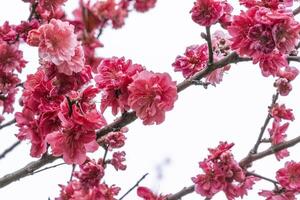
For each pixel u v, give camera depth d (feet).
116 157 14.28
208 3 12.95
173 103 11.73
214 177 13.69
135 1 9.78
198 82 12.87
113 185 13.20
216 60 14.51
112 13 9.44
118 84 12.11
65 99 11.41
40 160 12.50
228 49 14.67
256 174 14.29
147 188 13.50
